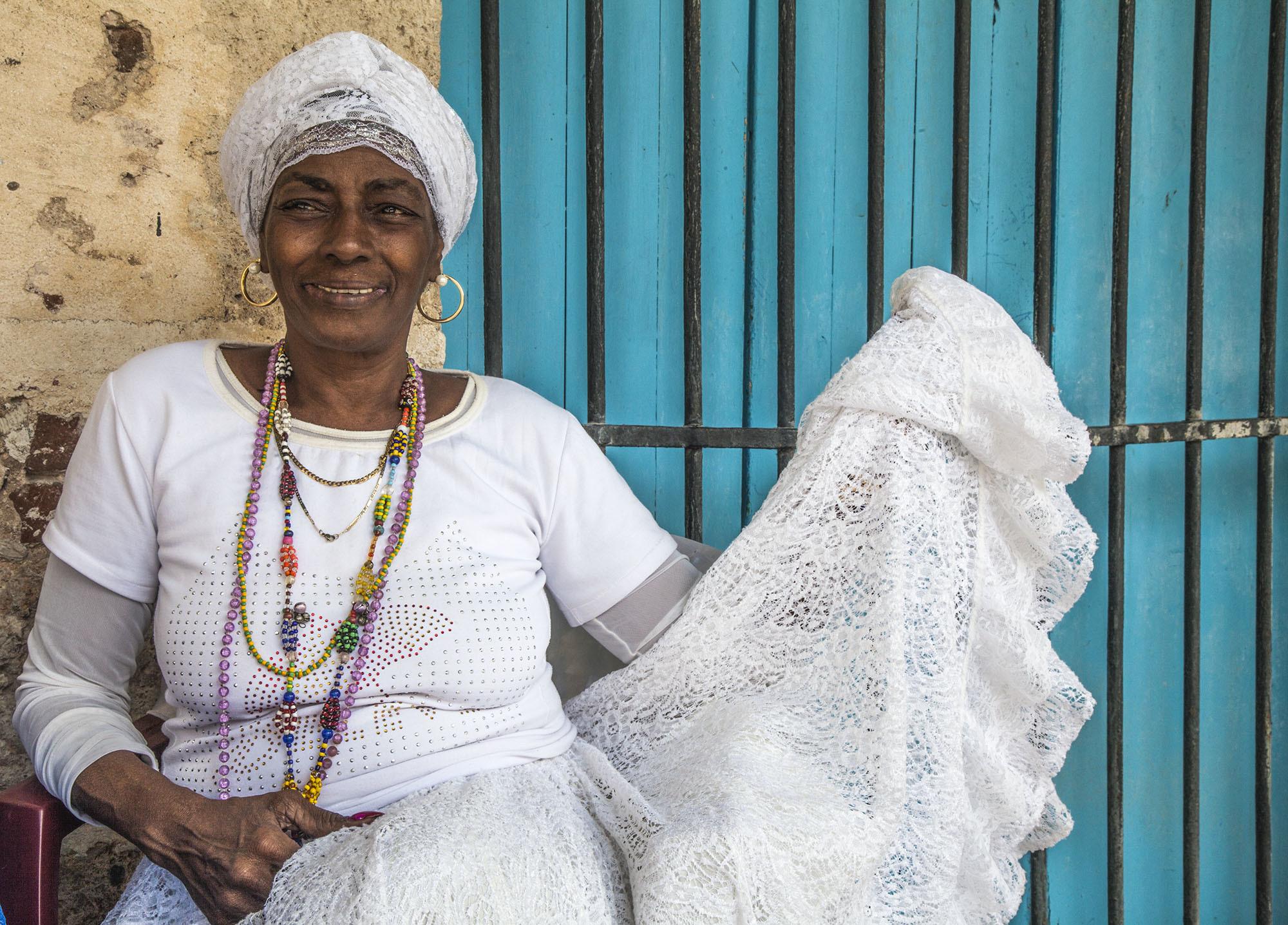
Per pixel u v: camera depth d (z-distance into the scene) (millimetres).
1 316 1687
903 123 2428
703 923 1276
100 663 1500
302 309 1467
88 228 1772
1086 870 2637
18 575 1730
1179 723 2658
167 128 1853
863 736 1564
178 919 1411
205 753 1448
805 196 2395
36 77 1696
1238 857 2730
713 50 2334
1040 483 1701
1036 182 2234
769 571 1686
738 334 2404
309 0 1982
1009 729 1808
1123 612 2307
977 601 1690
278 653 1430
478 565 1539
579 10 2289
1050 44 2193
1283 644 2697
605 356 2137
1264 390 2344
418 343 2176
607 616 1747
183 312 1904
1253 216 2604
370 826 1298
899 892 1539
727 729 1601
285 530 1473
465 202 1627
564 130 2305
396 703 1462
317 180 1445
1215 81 2551
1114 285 2268
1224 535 2641
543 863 1271
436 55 2146
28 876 1313
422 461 1569
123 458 1468
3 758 1720
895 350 1659
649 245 2350
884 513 1622
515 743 1536
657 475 2391
